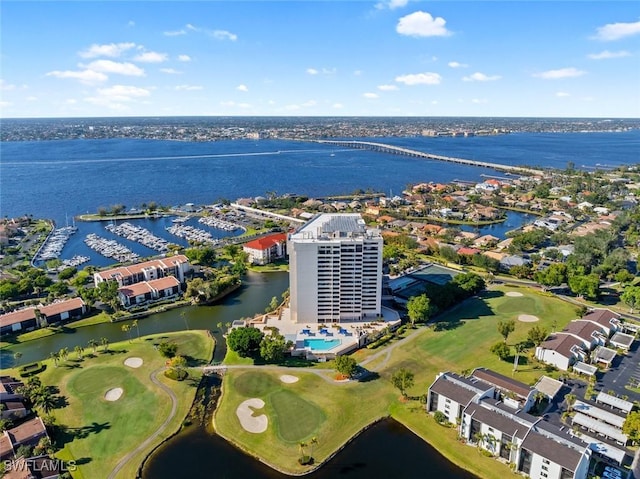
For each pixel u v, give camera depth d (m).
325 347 186.50
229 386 163.00
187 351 187.62
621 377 168.00
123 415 146.75
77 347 181.00
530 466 122.56
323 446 134.50
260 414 147.75
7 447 126.50
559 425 139.88
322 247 198.38
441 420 143.12
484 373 160.50
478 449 133.25
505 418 131.88
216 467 127.19
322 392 159.12
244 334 181.75
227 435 139.00
